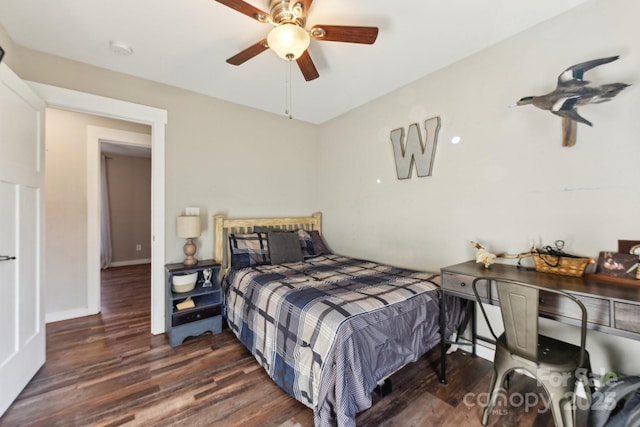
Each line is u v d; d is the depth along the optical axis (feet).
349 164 10.97
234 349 7.46
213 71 7.83
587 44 5.39
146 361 6.82
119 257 18.89
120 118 7.99
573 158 5.59
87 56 7.03
